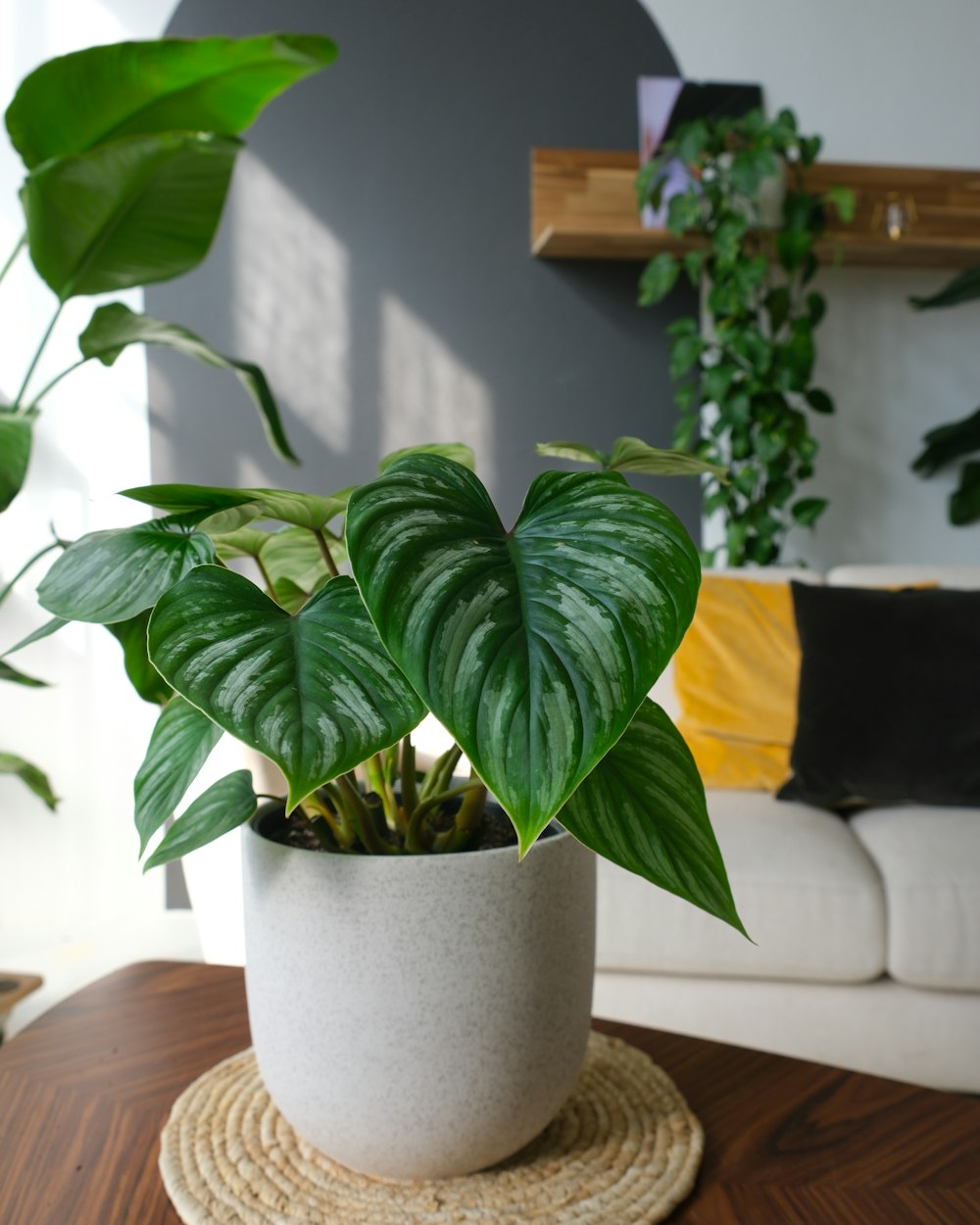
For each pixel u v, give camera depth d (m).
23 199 1.44
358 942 0.62
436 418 2.83
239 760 1.45
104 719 2.69
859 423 2.97
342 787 0.70
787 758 2.00
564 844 0.67
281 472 2.78
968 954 1.63
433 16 2.78
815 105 2.88
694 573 0.50
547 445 0.87
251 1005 0.69
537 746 0.45
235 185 2.75
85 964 2.41
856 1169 0.73
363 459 2.82
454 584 0.48
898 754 1.87
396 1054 0.63
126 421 2.71
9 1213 0.67
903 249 2.75
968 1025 1.66
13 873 2.68
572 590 0.49
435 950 0.62
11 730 2.66
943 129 2.93
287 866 0.64
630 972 1.71
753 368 2.59
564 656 0.47
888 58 2.90
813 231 2.72
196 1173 0.70
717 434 2.65
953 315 2.98
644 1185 0.69
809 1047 1.68
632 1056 0.88
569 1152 0.73
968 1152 0.75
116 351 1.59
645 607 0.48
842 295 2.95
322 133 2.77
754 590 2.17
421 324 2.82
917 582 2.24
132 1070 0.85
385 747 0.51
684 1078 0.87
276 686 0.53
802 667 1.97
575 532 0.52
